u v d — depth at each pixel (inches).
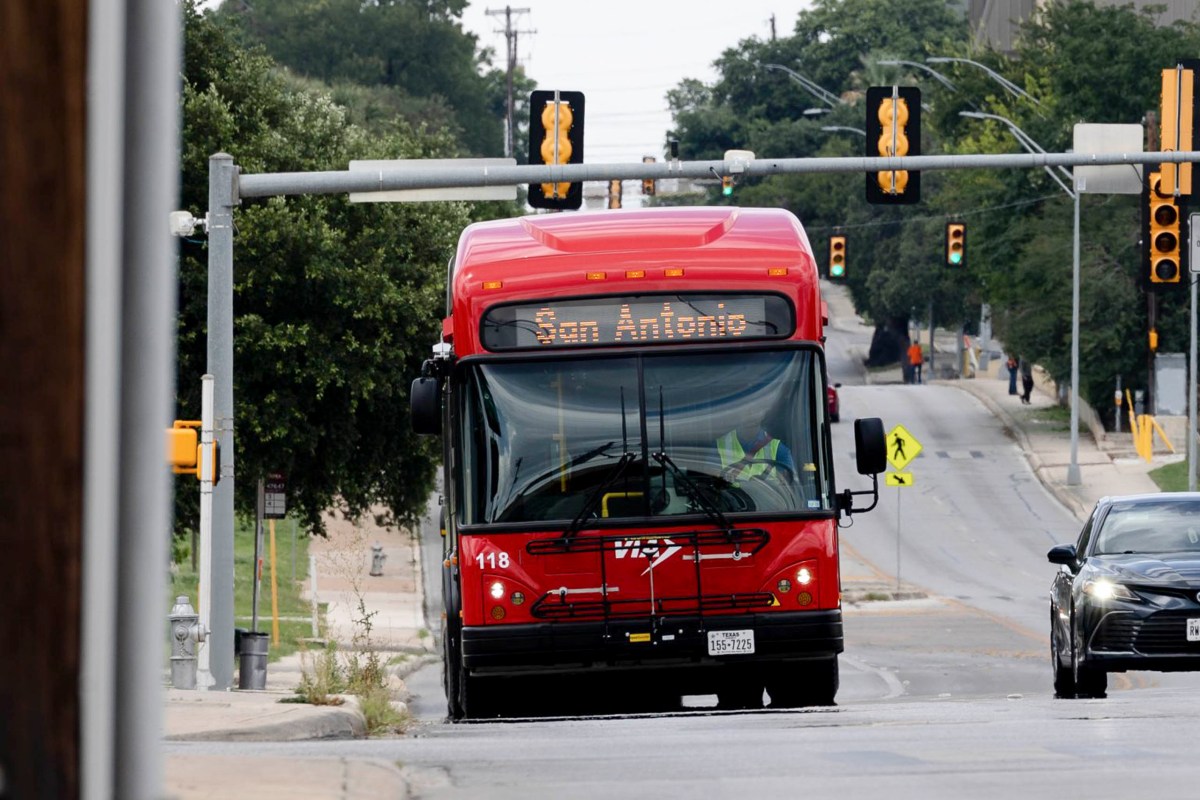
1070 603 2027.6
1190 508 2139.5
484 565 1686.8
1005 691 2822.3
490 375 1717.5
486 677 1733.5
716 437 1712.6
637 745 1163.3
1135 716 1408.7
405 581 5664.4
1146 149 6983.3
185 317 4173.2
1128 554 2062.0
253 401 4084.6
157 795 239.5
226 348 2393.0
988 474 7583.7
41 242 228.7
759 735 1245.7
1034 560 5812.0
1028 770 936.9
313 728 1537.9
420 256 4515.3
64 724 230.7
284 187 2486.5
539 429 1705.2
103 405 233.1
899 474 5009.8
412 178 2596.0
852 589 5036.9
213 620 2324.1
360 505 4569.4
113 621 235.3
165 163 239.6
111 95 233.6
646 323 1728.6
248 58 4522.6
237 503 4160.9
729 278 1733.5
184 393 4190.5
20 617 229.1
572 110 2920.8
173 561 4315.9
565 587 1688.0
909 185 3041.3
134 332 237.0
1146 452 7391.7
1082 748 1072.8
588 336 1723.7
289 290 4106.8
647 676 1747.0
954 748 1082.7
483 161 2677.2
